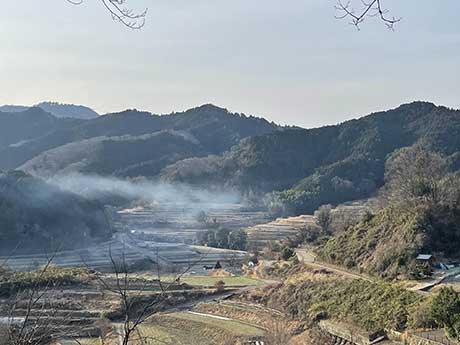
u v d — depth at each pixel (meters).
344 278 56.16
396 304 41.44
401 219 60.25
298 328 48.53
